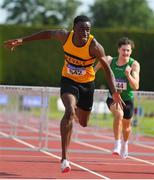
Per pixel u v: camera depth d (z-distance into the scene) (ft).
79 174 60.03
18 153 80.53
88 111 59.98
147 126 140.36
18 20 551.59
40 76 282.97
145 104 143.02
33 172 60.18
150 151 92.53
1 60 279.28
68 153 84.23
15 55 280.51
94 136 124.06
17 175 57.41
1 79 279.28
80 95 58.39
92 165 69.10
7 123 161.38
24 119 158.81
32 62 282.15
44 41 282.15
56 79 284.00
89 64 57.21
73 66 57.16
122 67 69.87
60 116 200.03
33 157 75.72
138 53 284.00
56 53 283.59
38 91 90.22
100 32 285.43
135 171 64.44
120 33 285.43
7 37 276.00
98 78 275.39
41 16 555.28
